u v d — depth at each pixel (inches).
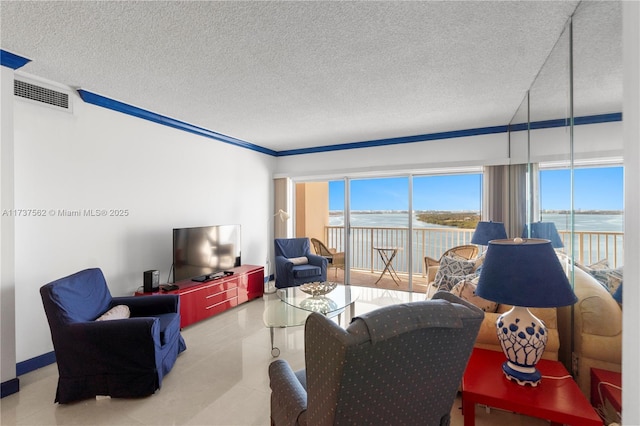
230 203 181.0
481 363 67.4
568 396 55.3
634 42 22.5
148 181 135.3
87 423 73.5
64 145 106.8
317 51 84.7
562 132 82.0
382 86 108.4
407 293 179.2
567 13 69.4
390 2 65.0
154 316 103.3
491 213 157.5
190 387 88.1
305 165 211.9
